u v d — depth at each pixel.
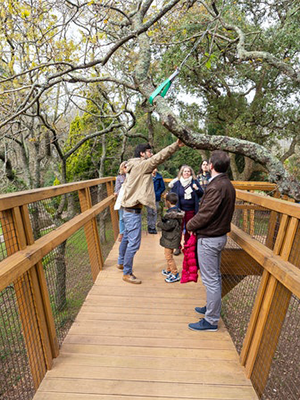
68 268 4.12
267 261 1.83
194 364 2.14
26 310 1.82
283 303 1.74
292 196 2.35
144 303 3.13
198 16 5.39
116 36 4.09
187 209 3.85
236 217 3.30
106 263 4.38
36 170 7.03
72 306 3.76
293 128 11.39
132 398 1.80
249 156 2.42
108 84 7.55
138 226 3.49
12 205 1.66
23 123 6.82
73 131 10.88
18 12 3.96
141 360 2.18
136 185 3.28
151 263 4.40
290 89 11.29
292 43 8.58
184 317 2.85
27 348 1.79
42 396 1.81
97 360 2.17
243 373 2.06
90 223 3.76
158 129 13.57
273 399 2.48
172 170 18.53
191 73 10.08
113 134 11.07
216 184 2.28
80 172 11.52
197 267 2.94
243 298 3.29
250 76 11.01
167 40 4.72
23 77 5.68
